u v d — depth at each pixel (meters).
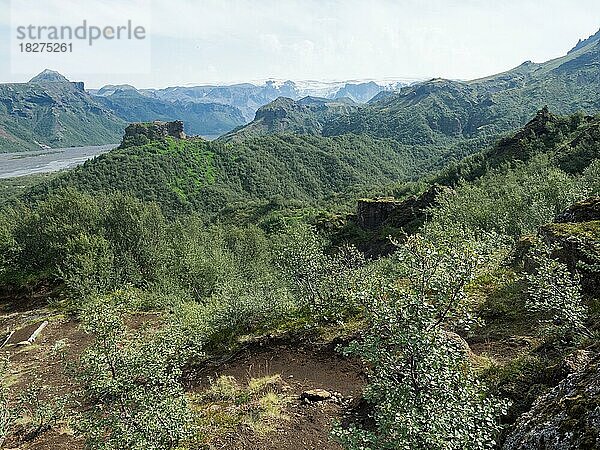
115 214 30.41
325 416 8.81
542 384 6.49
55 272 27.12
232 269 26.39
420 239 6.52
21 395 11.29
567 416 4.59
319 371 11.29
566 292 7.70
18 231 30.30
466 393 5.14
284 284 16.55
